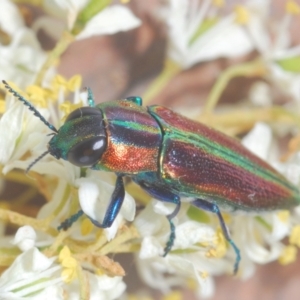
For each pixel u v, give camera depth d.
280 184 0.06
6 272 0.06
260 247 0.06
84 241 0.06
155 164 0.06
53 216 0.06
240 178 0.06
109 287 0.06
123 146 0.06
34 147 0.06
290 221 0.07
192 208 0.06
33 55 0.07
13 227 0.07
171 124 0.06
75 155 0.06
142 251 0.06
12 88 0.06
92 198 0.06
